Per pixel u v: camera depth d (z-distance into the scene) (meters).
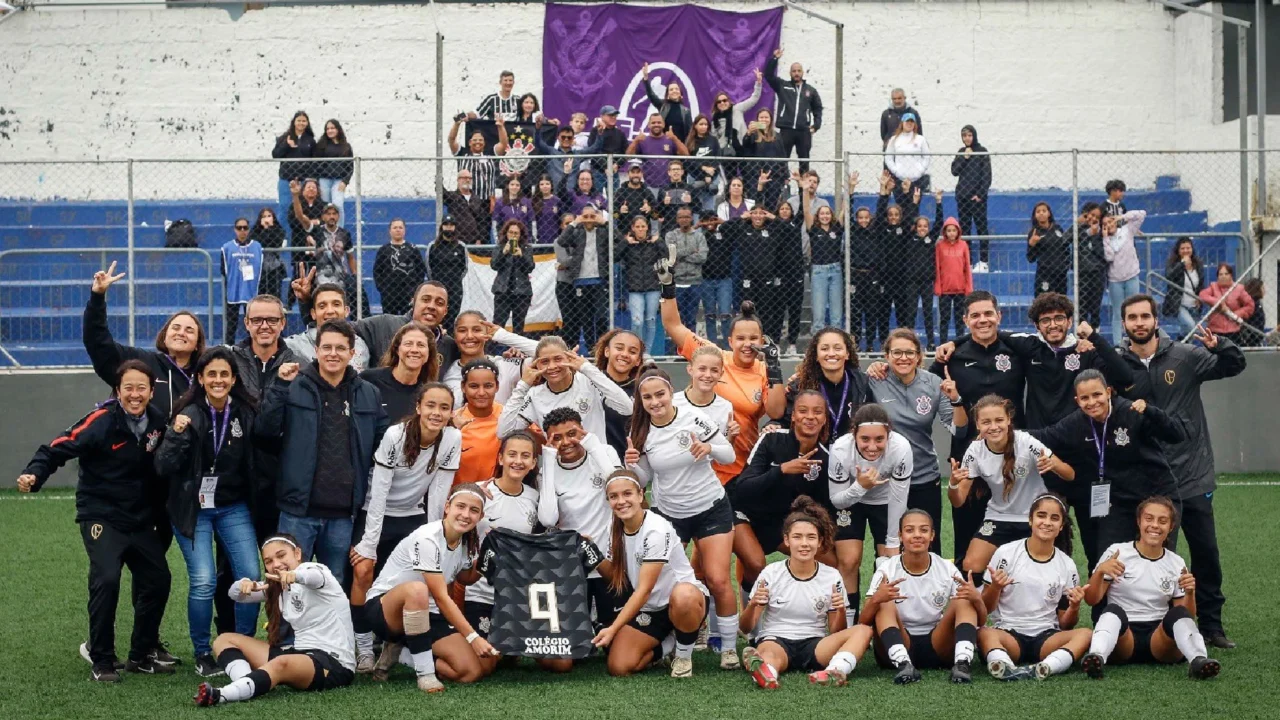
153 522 7.59
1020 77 19.80
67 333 15.37
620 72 18.61
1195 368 8.13
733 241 13.48
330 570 7.56
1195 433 8.13
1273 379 14.80
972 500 8.09
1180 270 14.98
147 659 7.63
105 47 19.20
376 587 7.32
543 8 19.56
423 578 7.21
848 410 8.17
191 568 7.38
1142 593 7.44
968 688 7.03
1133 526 7.82
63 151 19.11
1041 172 19.28
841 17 19.67
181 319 7.81
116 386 7.43
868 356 13.78
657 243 13.48
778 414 8.30
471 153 15.70
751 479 8.00
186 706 6.82
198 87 19.28
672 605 7.27
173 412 7.32
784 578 7.46
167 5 19.25
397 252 13.12
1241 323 14.44
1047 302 8.16
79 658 7.87
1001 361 8.32
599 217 13.30
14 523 12.05
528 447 7.40
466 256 13.11
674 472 7.67
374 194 19.25
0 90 19.06
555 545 7.39
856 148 19.66
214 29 19.31
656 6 18.58
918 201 14.01
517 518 7.50
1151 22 19.89
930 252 13.81
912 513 7.35
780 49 18.28
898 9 19.70
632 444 7.68
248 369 7.88
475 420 7.94
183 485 7.27
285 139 15.34
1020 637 7.46
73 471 14.34
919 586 7.39
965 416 8.28
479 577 7.52
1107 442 7.77
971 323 8.36
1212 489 8.13
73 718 6.65
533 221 13.83
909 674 7.13
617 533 7.36
